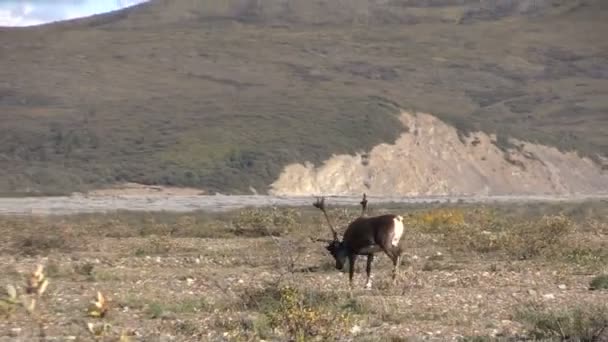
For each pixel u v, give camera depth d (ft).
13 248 330.13
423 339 162.20
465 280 239.91
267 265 279.69
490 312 191.62
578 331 161.79
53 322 177.06
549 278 247.09
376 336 162.20
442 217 424.87
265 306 187.73
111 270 264.93
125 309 193.88
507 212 584.81
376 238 219.61
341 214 453.99
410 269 254.06
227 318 178.70
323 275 249.96
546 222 365.20
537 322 171.01
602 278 231.50
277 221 411.13
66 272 257.14
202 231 406.41
